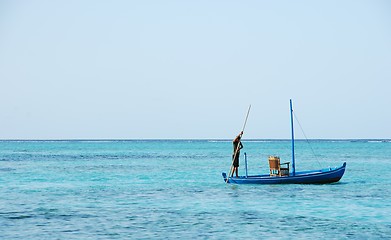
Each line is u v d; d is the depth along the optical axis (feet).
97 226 84.28
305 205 107.04
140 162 290.97
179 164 269.64
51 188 144.05
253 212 98.43
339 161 305.94
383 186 143.54
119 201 114.52
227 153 456.86
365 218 91.97
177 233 79.00
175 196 123.13
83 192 133.28
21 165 256.52
